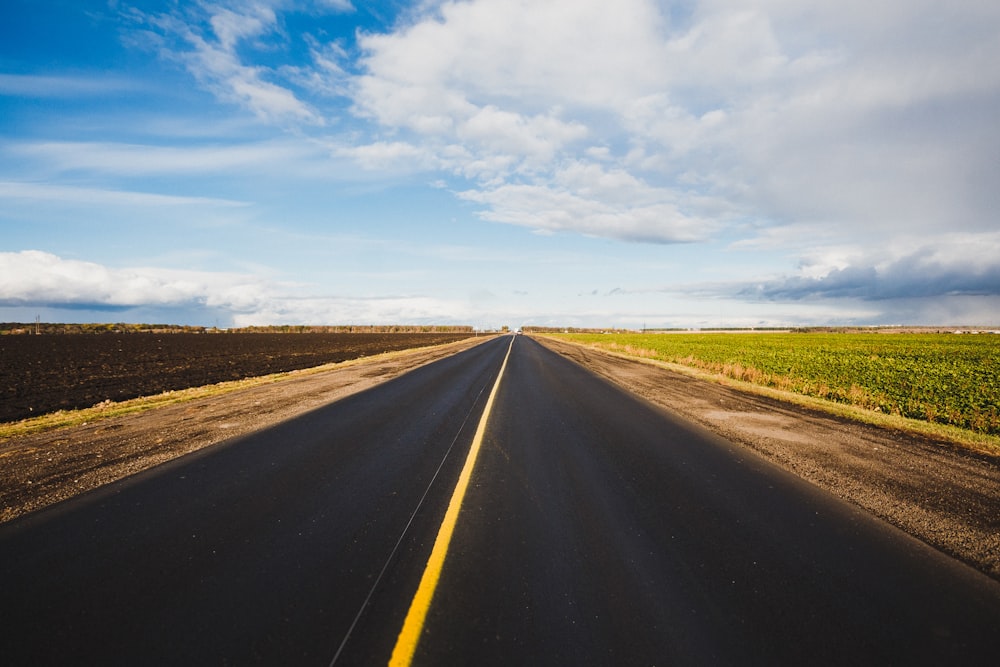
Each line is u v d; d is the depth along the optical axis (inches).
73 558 141.0
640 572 135.0
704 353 1200.8
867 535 160.9
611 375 689.6
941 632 109.4
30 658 99.0
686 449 274.4
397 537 156.9
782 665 98.0
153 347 1437.0
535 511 180.4
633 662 98.0
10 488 202.2
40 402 482.9
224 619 112.1
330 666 96.2
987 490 207.5
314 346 1619.1
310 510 179.5
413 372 708.7
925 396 500.4
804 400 459.5
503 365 835.4
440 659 98.5
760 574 134.6
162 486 204.5
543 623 111.0
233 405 414.9
